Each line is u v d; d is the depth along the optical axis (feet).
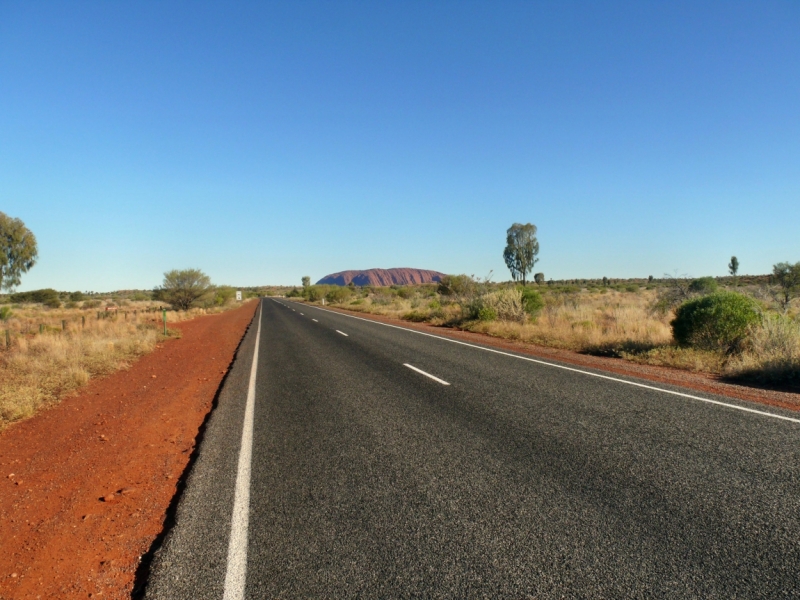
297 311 143.74
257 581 9.88
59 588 10.48
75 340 50.44
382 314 117.91
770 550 10.20
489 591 9.19
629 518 11.76
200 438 20.80
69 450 20.36
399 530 11.69
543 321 61.82
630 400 23.66
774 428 18.56
